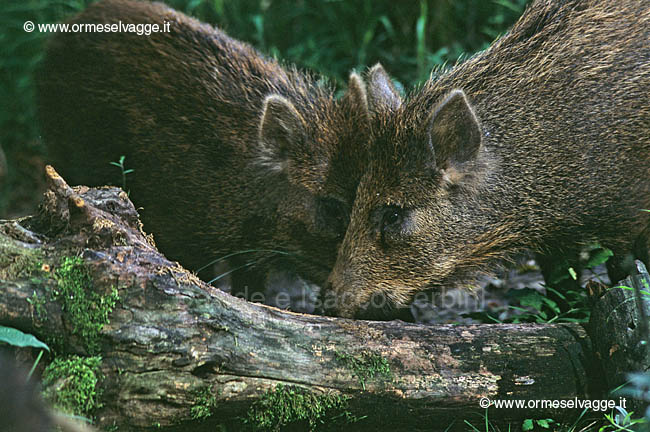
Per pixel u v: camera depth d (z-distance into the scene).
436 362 7.66
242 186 12.38
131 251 7.29
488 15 17.70
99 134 13.05
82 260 7.05
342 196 11.55
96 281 7.01
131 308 7.04
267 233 12.36
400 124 10.38
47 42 14.17
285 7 18.73
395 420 7.58
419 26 16.64
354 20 18.19
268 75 13.13
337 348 7.57
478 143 10.06
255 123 12.59
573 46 10.43
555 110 10.31
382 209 10.23
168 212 12.88
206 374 7.09
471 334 7.88
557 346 7.84
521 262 11.76
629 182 10.23
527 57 10.60
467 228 10.38
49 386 6.64
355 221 10.38
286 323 7.58
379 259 10.27
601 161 10.20
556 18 10.67
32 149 17.70
